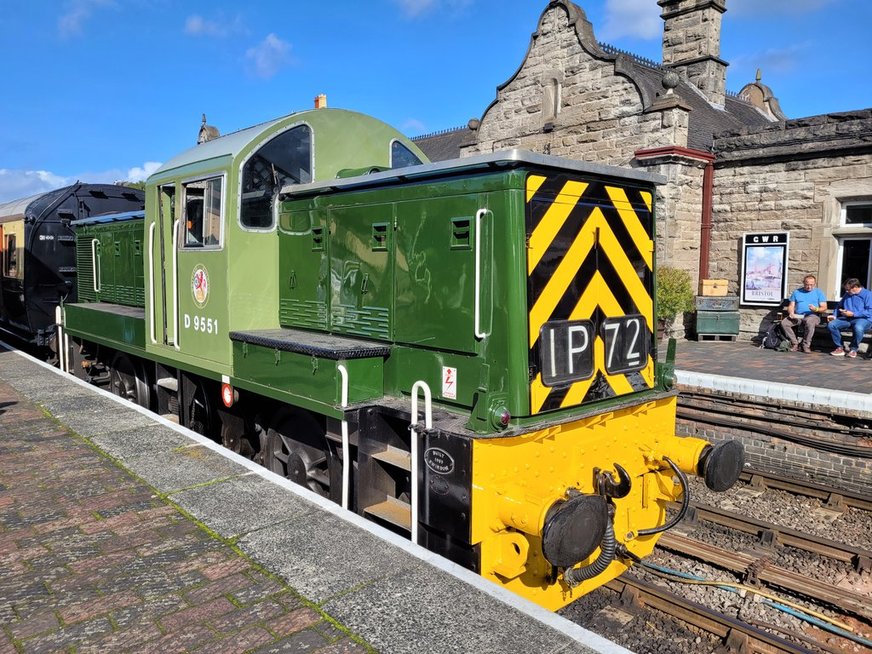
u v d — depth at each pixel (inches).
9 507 165.8
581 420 163.0
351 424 167.6
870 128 450.0
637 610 174.9
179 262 239.6
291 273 214.5
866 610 171.9
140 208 525.3
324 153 226.8
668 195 512.4
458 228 159.0
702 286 518.6
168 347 256.8
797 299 459.2
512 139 636.1
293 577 132.3
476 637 112.7
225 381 216.5
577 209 162.6
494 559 147.8
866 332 449.1
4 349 434.0
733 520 229.9
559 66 588.7
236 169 206.1
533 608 121.9
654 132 524.4
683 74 680.4
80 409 261.9
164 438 222.5
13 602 123.2
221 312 214.7
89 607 121.7
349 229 190.4
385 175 173.9
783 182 499.5
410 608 121.6
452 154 907.4
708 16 656.4
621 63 541.6
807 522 236.7
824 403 292.0
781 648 156.3
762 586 189.8
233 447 238.7
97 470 191.9
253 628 115.3
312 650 109.1
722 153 529.0
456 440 144.3
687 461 174.1
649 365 185.8
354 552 142.6
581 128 577.3
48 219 474.3
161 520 158.4
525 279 150.4
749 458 301.9
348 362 169.5
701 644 161.3
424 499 152.9
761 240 509.4
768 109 812.6
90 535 150.5
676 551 209.5
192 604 122.8
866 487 267.0
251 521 157.6
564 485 157.9
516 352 149.9
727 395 324.8
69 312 368.2
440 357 165.9
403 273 174.1
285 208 215.3
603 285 170.4
